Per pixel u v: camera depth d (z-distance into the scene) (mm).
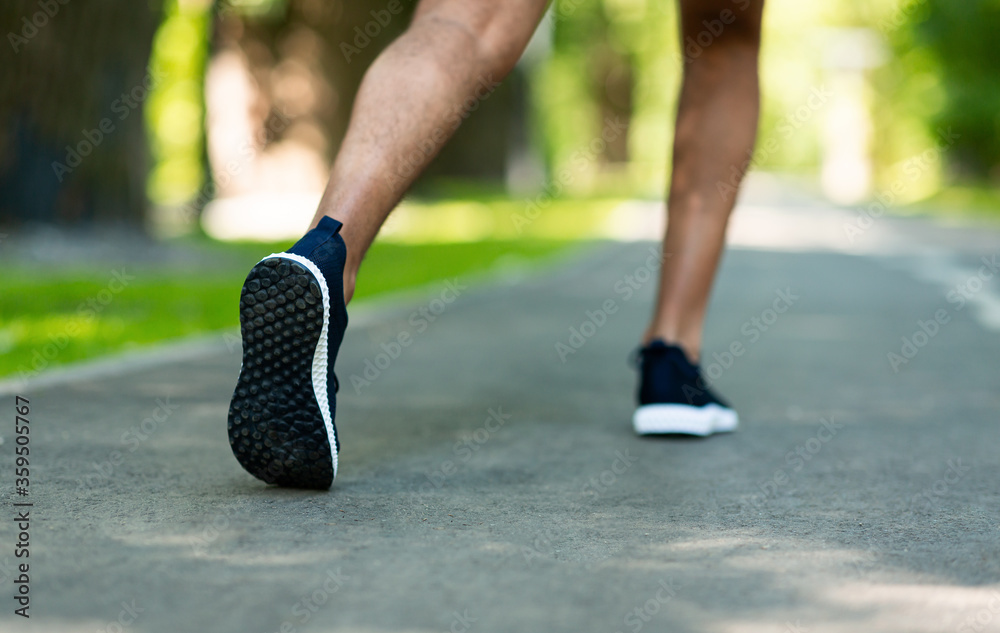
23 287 5859
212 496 2115
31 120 7898
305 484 2160
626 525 1988
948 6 23078
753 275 8711
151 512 1976
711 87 3000
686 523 2010
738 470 2516
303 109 17062
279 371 2027
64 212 8102
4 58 7707
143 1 8305
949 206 21406
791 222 17156
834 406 3461
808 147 58094
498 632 1418
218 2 12445
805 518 2061
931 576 1688
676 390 2883
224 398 3359
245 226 12891
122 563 1660
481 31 2322
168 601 1500
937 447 2812
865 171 29531
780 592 1602
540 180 28625
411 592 1566
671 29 34031
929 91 25375
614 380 4027
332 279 2033
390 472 2414
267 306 1989
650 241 13344
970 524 2023
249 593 1543
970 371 4219
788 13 33406
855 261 10094
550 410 3361
